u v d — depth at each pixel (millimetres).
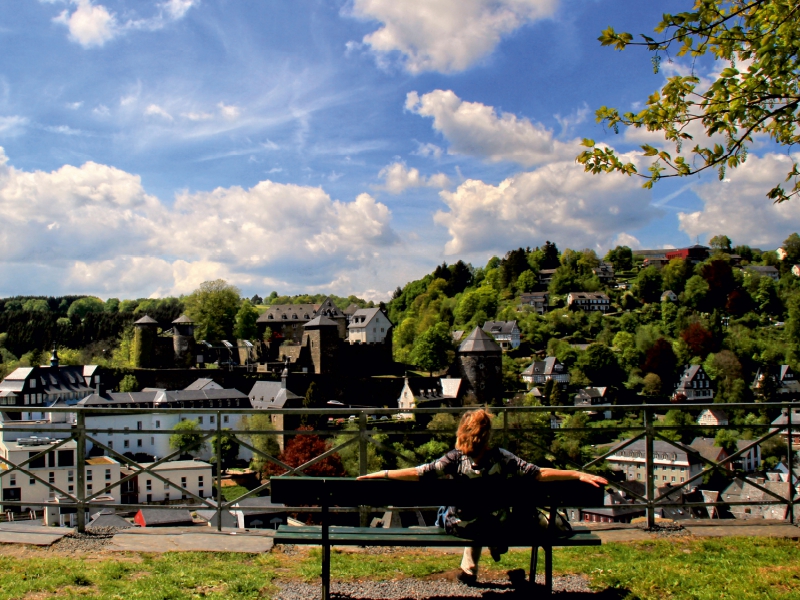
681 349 121375
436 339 103062
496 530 4996
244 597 5051
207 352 104125
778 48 6523
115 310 187000
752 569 5637
